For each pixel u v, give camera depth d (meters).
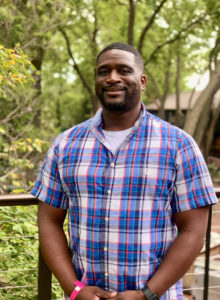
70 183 1.69
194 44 15.05
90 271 1.66
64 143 1.75
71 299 1.66
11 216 2.99
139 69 1.72
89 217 1.64
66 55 16.22
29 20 7.94
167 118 28.53
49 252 1.75
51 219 1.81
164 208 1.62
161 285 1.58
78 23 13.91
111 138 1.68
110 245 1.61
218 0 12.46
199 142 15.37
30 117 7.36
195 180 1.63
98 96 1.71
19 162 5.10
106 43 17.72
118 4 14.84
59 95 29.92
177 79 20.31
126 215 1.59
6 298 2.67
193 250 1.61
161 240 1.63
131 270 1.60
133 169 1.61
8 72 3.87
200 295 3.81
